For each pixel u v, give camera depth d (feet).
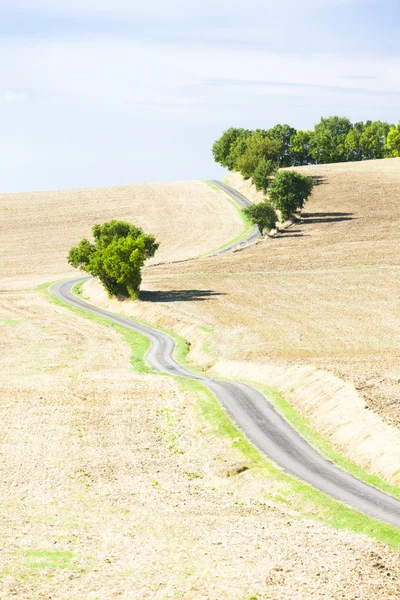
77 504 119.75
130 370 219.20
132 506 118.93
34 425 167.53
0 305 333.83
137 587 86.02
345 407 157.07
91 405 183.21
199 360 225.76
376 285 314.55
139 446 154.20
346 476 130.21
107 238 343.05
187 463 144.77
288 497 121.49
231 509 118.32
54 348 253.85
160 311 289.53
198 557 94.94
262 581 86.17
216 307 291.38
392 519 109.29
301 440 150.30
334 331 241.96
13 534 104.32
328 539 101.35
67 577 88.89
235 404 173.88
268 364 201.98
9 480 132.57
